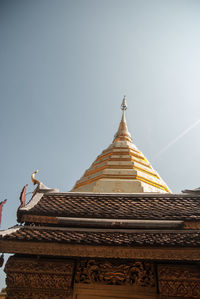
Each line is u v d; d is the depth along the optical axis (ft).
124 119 74.38
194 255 22.24
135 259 24.30
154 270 25.04
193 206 30.71
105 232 26.71
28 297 24.66
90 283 25.02
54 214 28.66
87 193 35.19
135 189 40.06
